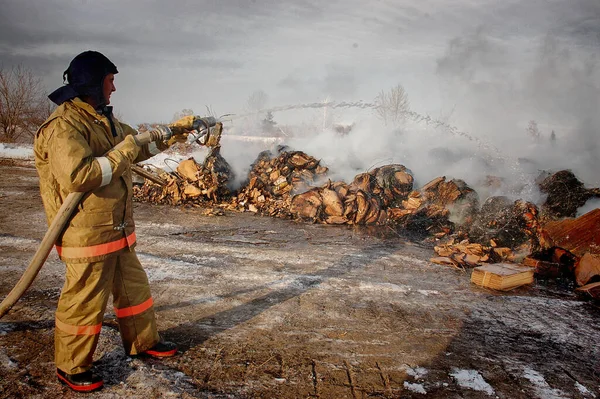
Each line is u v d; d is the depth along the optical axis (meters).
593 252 5.64
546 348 3.72
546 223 6.69
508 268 5.37
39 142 2.50
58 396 2.64
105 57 2.65
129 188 2.75
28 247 5.75
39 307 3.88
